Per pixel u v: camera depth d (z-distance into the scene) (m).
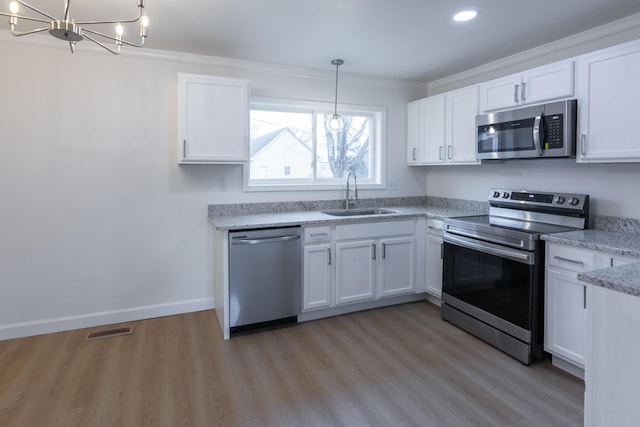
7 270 2.85
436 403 2.08
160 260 3.30
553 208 2.85
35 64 2.84
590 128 2.39
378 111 4.12
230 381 2.29
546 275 2.42
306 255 3.14
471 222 2.97
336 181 4.05
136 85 3.13
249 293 2.94
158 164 3.24
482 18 2.54
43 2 2.27
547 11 2.43
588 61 2.38
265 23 2.62
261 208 3.64
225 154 3.12
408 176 4.32
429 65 3.61
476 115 3.27
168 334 2.96
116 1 2.28
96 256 3.09
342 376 2.36
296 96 3.71
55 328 2.99
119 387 2.22
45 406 2.03
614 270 1.43
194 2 2.31
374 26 2.68
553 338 2.39
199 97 3.03
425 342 2.83
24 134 2.84
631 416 1.24
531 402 2.08
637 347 1.22
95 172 3.05
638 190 2.46
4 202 2.82
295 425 1.90
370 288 3.41
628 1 2.30
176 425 1.89
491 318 2.75
